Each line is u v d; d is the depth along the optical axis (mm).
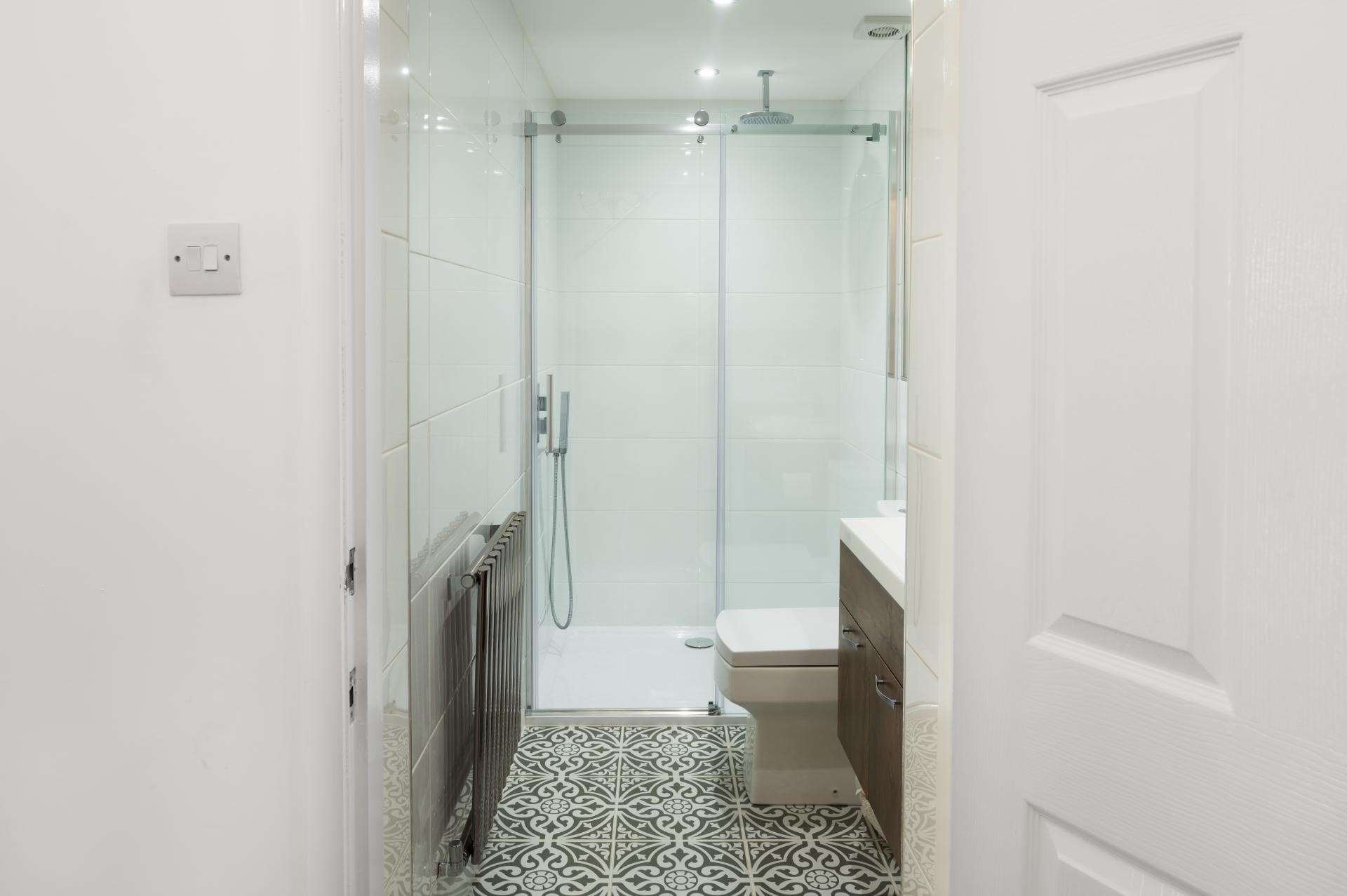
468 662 2258
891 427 3209
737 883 2303
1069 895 1076
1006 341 1104
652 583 3459
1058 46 1021
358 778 1243
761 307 3402
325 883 1197
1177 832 947
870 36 2973
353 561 1222
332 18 1146
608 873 2340
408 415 1479
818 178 3369
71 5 1144
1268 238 841
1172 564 942
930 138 1315
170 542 1179
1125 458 980
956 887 1230
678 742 3176
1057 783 1077
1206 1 880
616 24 3047
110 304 1165
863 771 2266
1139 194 951
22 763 1201
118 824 1208
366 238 1221
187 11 1142
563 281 3393
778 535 3457
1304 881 834
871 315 3283
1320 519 813
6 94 1151
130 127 1149
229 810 1199
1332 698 810
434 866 1876
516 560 2660
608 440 3434
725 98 3869
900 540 2223
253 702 1188
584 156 3355
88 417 1173
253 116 1146
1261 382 854
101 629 1189
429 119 1803
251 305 1158
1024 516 1090
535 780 2869
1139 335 959
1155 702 962
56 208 1158
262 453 1168
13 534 1182
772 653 2656
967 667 1192
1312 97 801
